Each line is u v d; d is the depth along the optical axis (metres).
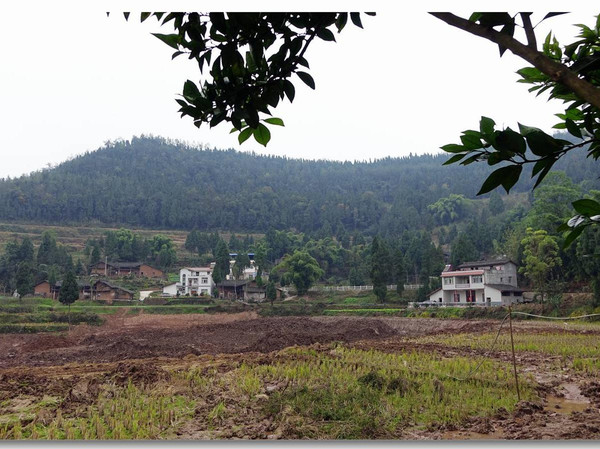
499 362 17.02
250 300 70.50
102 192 142.00
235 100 2.29
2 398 12.24
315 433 9.05
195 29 2.35
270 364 16.61
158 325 48.31
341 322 45.81
